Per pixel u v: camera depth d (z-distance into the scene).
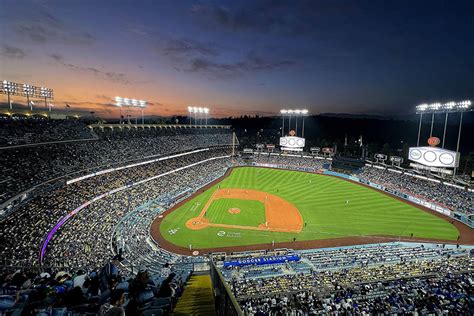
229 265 29.14
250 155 99.12
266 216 46.78
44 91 59.59
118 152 59.12
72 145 52.16
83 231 34.44
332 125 196.75
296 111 95.81
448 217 46.84
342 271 26.69
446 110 58.47
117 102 73.19
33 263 24.66
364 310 16.97
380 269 26.58
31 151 43.75
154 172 60.78
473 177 63.53
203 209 49.22
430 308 16.42
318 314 16.83
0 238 27.92
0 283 13.77
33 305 7.33
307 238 38.84
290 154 99.75
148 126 83.75
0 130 43.66
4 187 33.38
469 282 21.97
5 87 53.25
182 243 36.53
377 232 40.84
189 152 83.44
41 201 36.75
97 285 9.04
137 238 36.47
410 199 56.06
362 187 66.25
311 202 54.59
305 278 24.94
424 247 35.41
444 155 56.97
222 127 121.00
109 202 43.84
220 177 74.69
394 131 170.62
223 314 7.19
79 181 45.41
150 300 7.90
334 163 83.56
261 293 21.70
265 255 33.06
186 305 9.55
